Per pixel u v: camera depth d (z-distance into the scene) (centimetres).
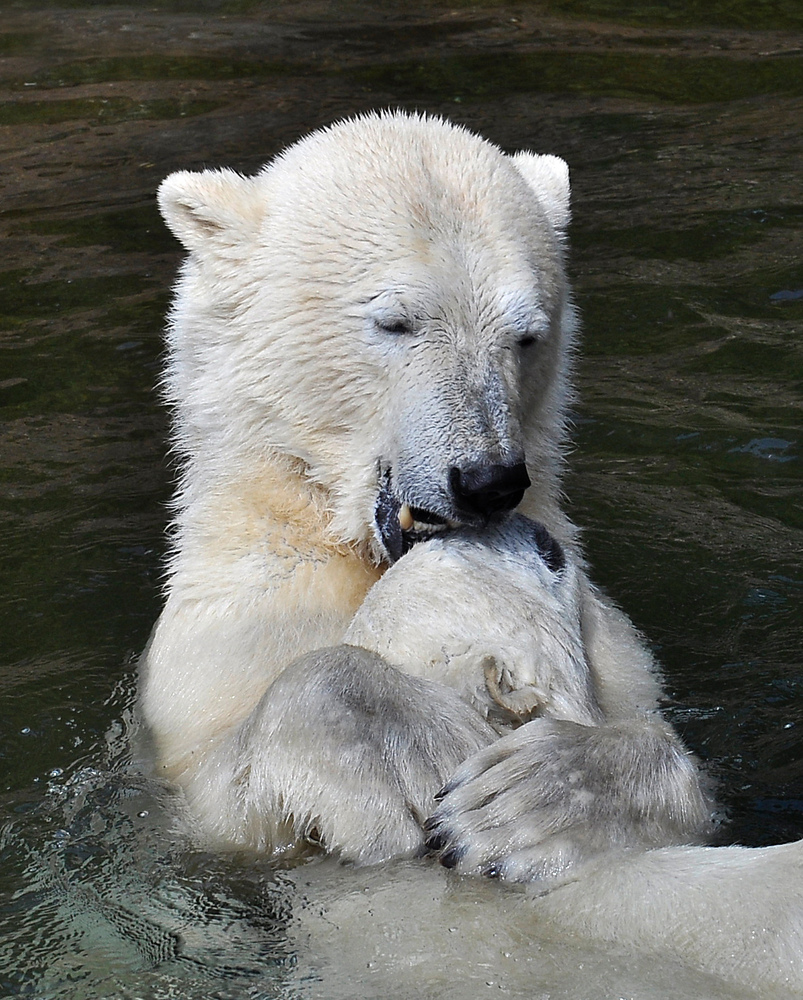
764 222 1461
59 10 2308
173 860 609
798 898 513
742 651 803
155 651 725
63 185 1593
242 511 722
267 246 713
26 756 704
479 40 2156
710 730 717
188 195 743
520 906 545
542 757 571
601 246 1421
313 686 573
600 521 964
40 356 1201
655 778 581
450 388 655
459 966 524
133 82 1961
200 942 560
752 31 2159
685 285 1329
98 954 553
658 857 549
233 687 677
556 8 2327
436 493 651
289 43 2147
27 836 634
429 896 552
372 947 539
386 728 572
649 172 1611
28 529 950
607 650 729
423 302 665
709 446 1062
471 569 638
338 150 715
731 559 912
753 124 1759
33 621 843
